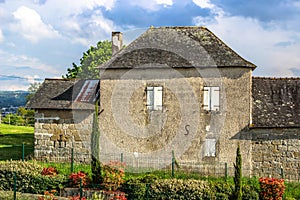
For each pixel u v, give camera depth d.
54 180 20.16
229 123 24.19
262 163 23.88
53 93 27.80
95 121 21.09
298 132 23.66
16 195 19.19
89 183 20.38
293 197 19.75
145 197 18.69
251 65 24.12
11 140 36.50
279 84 26.48
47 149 26.70
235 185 18.19
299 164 23.55
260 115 24.41
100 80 25.66
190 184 18.84
